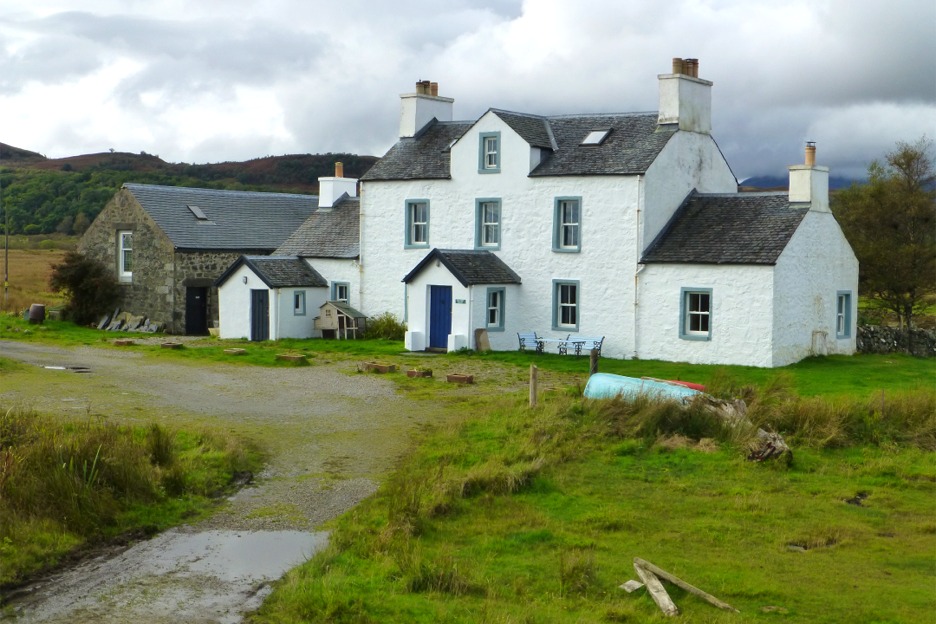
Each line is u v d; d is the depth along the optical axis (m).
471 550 13.59
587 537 14.29
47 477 14.16
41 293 53.28
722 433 19.64
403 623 10.91
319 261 40.81
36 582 12.15
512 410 21.53
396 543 13.38
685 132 34.97
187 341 37.50
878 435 20.25
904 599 12.10
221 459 17.28
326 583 11.88
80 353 32.09
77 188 105.25
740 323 31.11
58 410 21.00
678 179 34.69
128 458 15.48
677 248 32.81
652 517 15.31
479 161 36.69
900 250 39.53
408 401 23.94
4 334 37.19
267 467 17.67
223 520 14.73
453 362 31.50
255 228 45.44
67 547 13.19
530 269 35.66
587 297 34.31
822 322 33.50
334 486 16.48
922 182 40.78
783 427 20.41
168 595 11.81
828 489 17.08
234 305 39.16
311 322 39.78
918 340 36.94
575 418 20.59
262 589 12.06
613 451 18.81
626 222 33.31
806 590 12.39
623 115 36.69
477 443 19.05
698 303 32.16
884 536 14.74
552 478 16.97
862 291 41.31
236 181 123.31
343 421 21.44
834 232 33.94
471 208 37.03
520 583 12.37
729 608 11.72
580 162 34.75
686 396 20.72
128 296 42.69
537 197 35.34
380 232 39.31
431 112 41.19
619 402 20.80
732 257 31.25
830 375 29.02
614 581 12.52
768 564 13.37
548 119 37.97
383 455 18.55
